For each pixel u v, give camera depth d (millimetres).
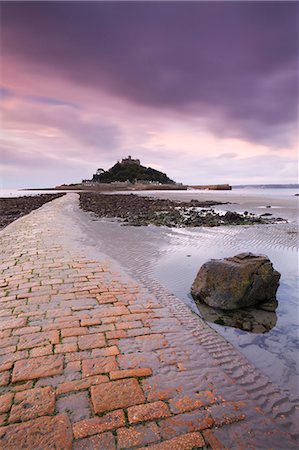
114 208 25453
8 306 4695
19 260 7449
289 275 6879
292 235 12000
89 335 3838
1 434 2307
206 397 2787
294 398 2879
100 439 2277
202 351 3611
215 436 2346
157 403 2666
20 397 2703
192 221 16375
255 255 5676
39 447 2199
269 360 3559
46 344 3598
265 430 2441
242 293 5074
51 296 5125
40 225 13680
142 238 11391
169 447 2225
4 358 3301
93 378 2984
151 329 4070
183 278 6598
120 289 5566
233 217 17125
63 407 2590
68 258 7691
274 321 4660
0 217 23047
